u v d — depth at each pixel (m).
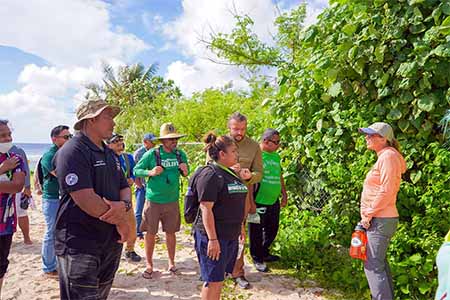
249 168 4.71
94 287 2.88
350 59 5.21
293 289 4.67
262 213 5.28
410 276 4.20
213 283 3.48
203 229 3.50
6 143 3.61
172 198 5.06
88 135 3.07
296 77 6.17
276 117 6.43
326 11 5.80
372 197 3.79
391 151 3.79
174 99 17.02
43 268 4.98
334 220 5.35
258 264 5.29
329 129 5.57
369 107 5.31
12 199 3.73
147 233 5.00
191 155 9.67
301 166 6.12
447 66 4.63
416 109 4.80
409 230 4.62
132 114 17.56
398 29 4.88
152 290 4.64
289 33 11.32
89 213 2.83
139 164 5.04
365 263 3.87
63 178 2.82
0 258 3.70
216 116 13.97
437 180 4.60
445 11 4.59
